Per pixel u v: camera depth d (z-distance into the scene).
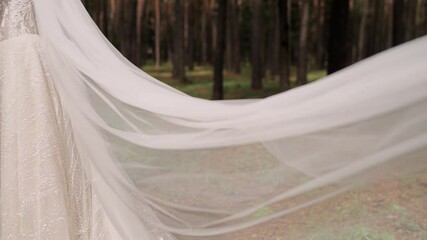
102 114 2.70
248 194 2.60
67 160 2.83
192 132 2.56
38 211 2.75
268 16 27.22
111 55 2.78
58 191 2.76
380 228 3.16
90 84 2.70
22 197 2.75
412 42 2.18
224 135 2.50
